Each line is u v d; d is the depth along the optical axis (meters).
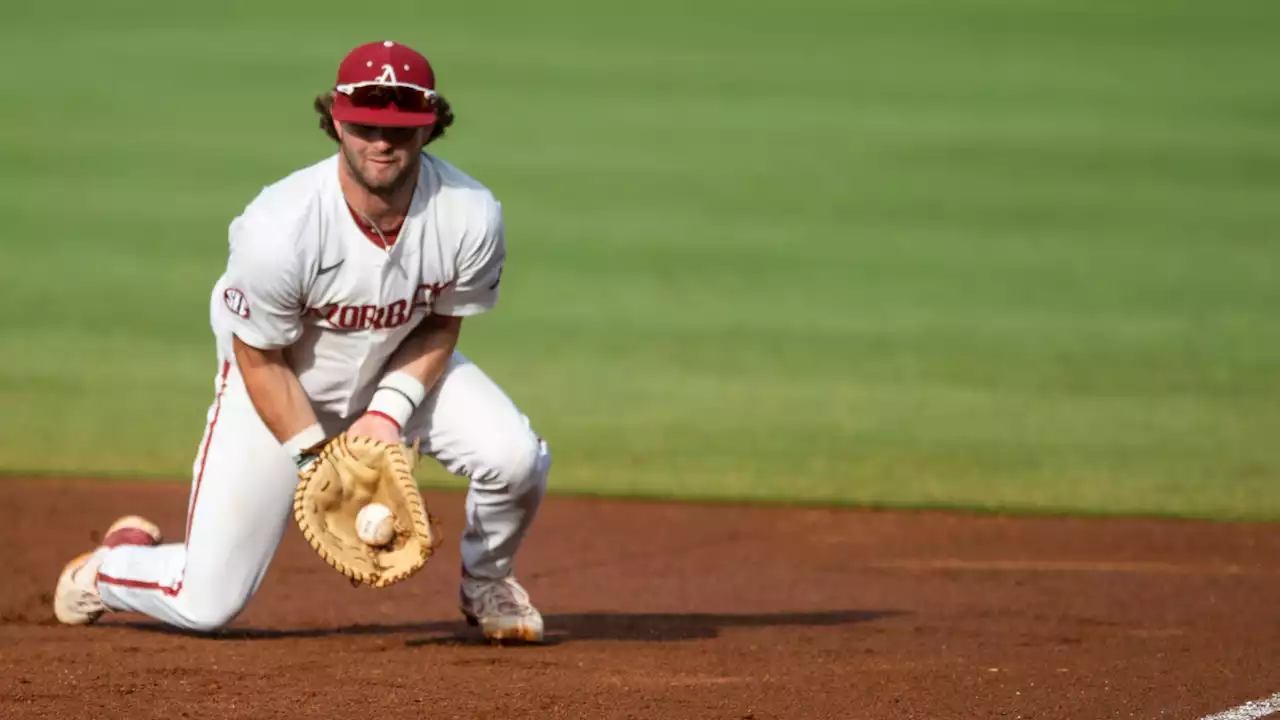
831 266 54.50
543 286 50.78
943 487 29.56
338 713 14.78
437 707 15.02
